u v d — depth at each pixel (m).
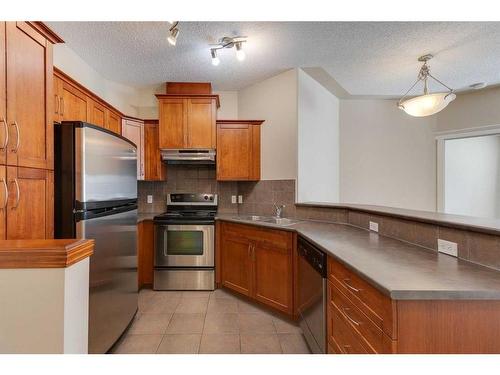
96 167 1.73
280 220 2.88
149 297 2.96
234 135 3.41
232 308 2.70
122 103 3.56
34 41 1.37
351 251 1.52
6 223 1.18
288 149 3.15
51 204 1.50
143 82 3.48
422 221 1.60
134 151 2.38
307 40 2.42
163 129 3.29
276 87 3.27
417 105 2.47
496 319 0.95
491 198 4.10
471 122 3.70
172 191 3.77
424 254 1.45
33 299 0.87
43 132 1.43
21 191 1.27
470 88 3.55
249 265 2.81
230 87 3.65
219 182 3.77
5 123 1.17
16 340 0.86
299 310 2.25
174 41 2.12
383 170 4.01
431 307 0.96
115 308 1.94
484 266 1.23
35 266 0.87
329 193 3.70
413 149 4.02
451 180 4.00
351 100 4.00
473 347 0.95
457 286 0.98
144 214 3.58
